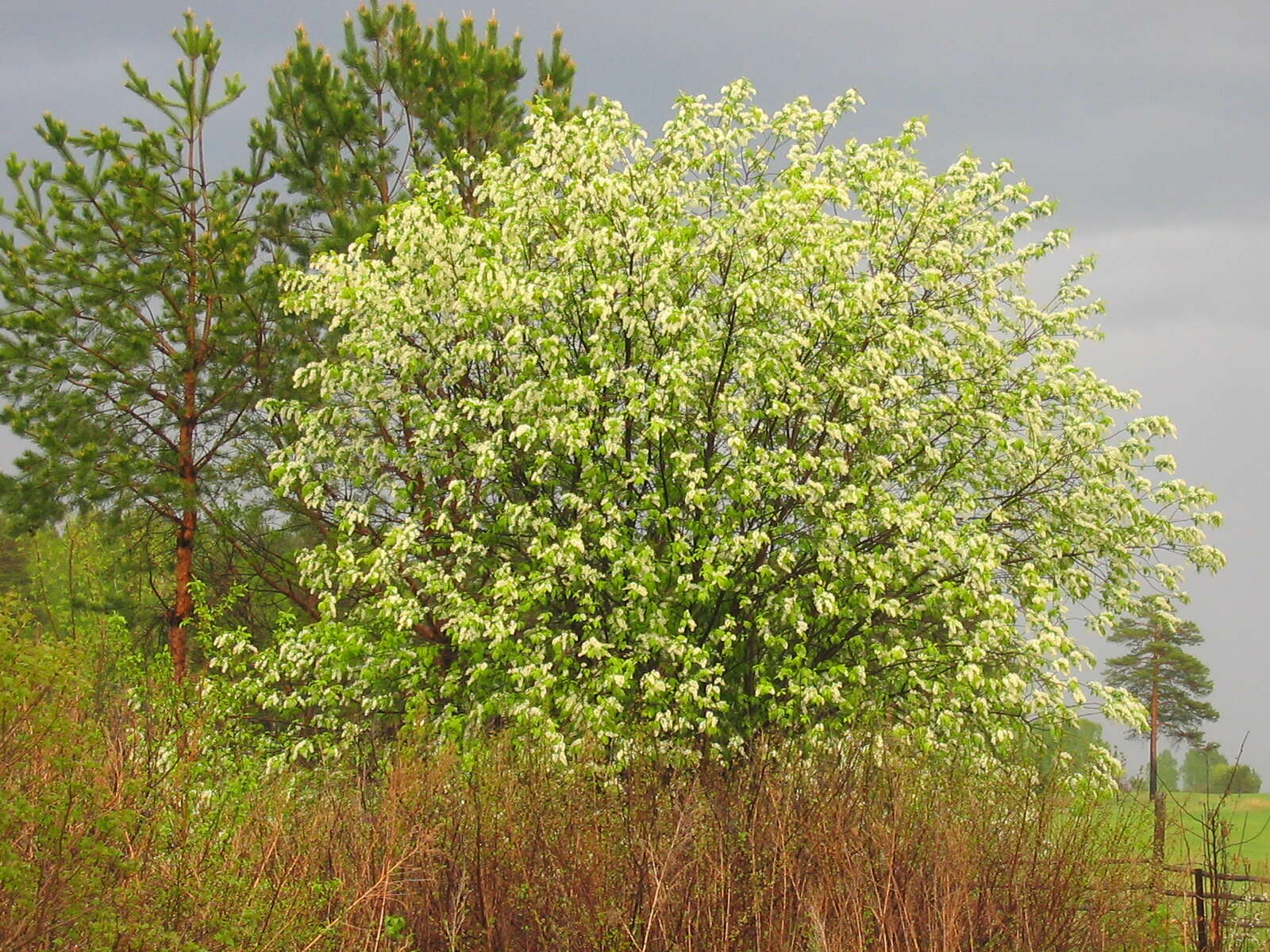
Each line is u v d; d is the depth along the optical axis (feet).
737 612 52.42
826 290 51.65
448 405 54.44
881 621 54.03
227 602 54.34
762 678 48.55
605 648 46.88
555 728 44.42
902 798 31.89
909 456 55.31
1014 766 36.19
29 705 22.07
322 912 27.71
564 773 33.40
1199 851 33.24
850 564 50.47
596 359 50.42
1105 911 31.53
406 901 29.09
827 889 28.99
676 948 27.78
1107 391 56.59
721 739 49.78
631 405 48.83
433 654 52.26
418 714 39.91
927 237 56.54
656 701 46.37
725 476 49.93
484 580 55.47
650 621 48.98
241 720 47.24
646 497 50.85
